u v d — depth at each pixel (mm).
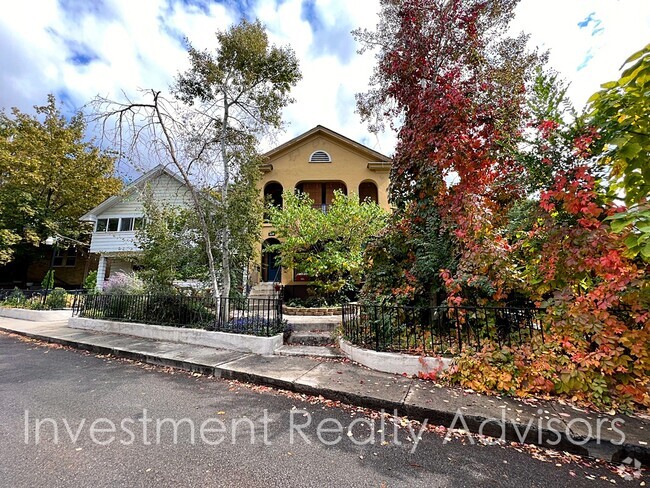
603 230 3014
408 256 5457
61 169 17438
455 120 4410
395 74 5492
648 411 2928
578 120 3332
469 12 5043
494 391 3453
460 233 4191
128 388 4012
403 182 5500
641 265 3068
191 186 6727
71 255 21203
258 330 5797
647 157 2555
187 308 6691
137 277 8609
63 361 5332
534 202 4070
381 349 4520
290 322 7113
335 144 13711
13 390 3914
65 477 2146
